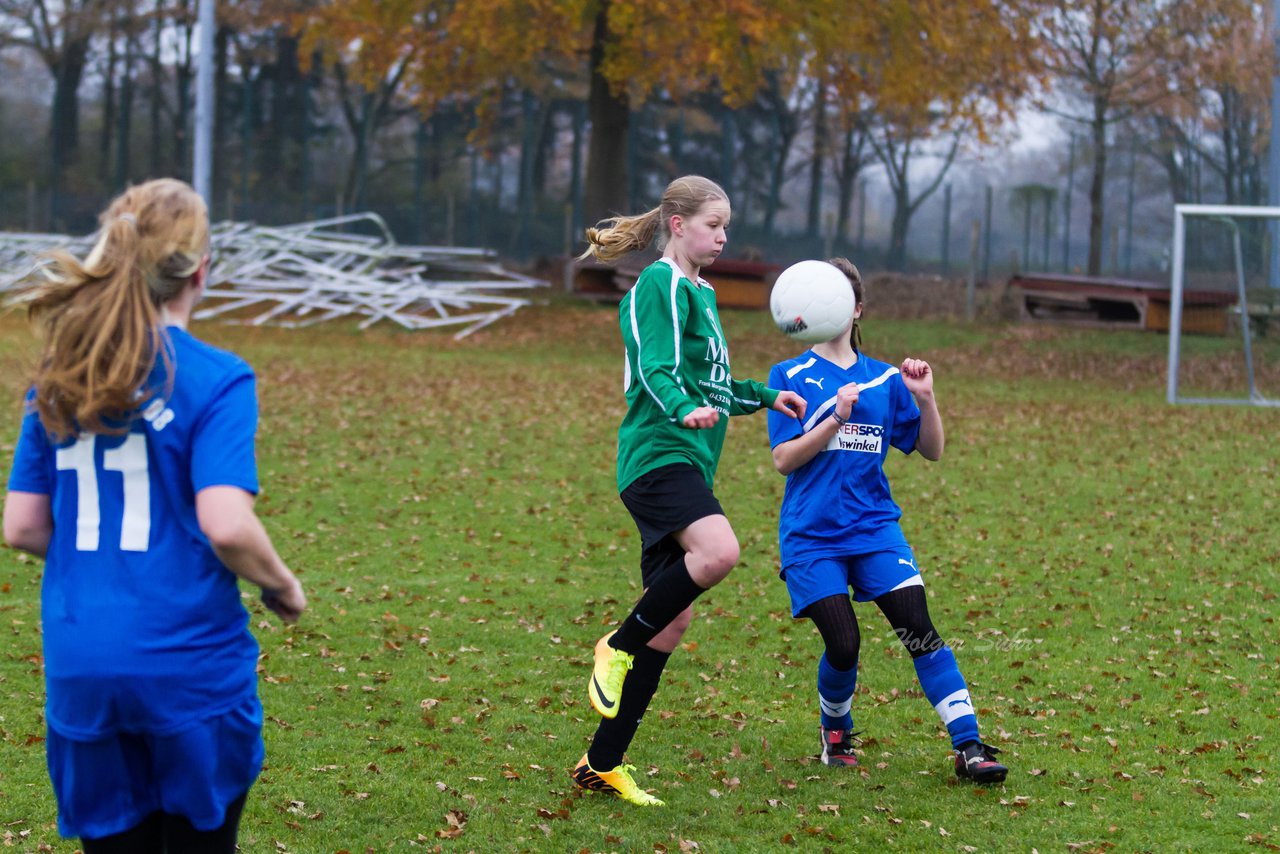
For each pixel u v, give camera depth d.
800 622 10.15
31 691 7.82
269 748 7.02
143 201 3.90
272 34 62.44
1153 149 61.88
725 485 16.09
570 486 15.84
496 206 58.53
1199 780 6.72
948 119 42.06
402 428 19.66
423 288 37.81
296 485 15.32
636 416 6.13
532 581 11.32
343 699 7.96
